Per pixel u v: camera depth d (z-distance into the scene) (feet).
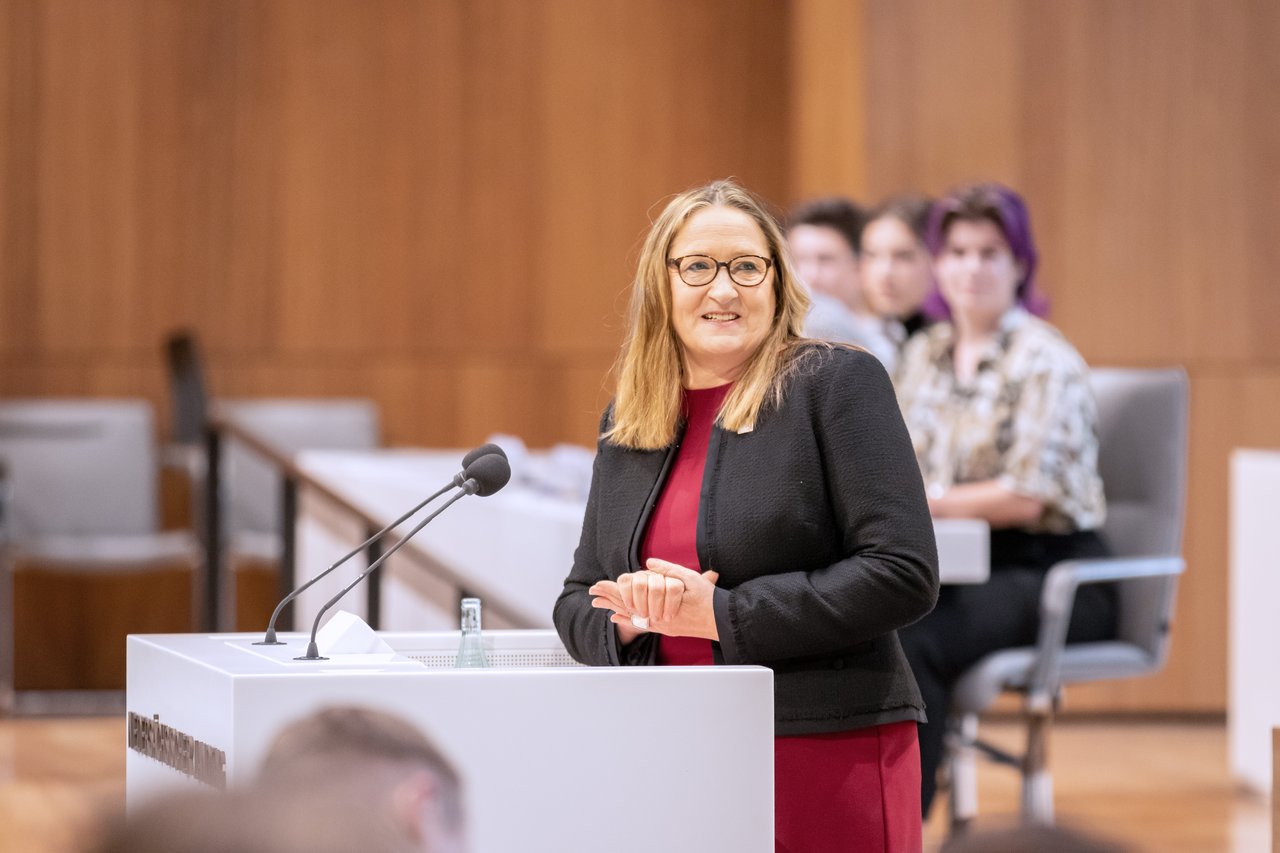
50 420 53.72
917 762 16.47
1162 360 49.08
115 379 56.59
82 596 56.95
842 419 16.16
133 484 54.08
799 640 15.56
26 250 56.18
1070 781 40.73
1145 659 28.58
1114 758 43.91
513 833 13.74
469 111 58.34
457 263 58.23
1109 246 48.91
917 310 35.32
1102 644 28.78
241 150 57.31
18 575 56.65
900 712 16.15
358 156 57.88
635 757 13.98
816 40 54.54
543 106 58.59
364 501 37.27
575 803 13.85
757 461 16.34
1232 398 49.24
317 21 57.67
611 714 13.96
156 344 56.90
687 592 15.69
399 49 58.03
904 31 48.67
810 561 16.24
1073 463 29.04
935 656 27.07
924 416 30.78
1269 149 49.11
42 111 56.29
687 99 58.95
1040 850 5.79
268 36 57.41
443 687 13.61
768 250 17.11
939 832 33.86
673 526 16.80
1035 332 30.12
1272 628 38.78
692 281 16.88
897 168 48.65
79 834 4.92
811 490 16.16
